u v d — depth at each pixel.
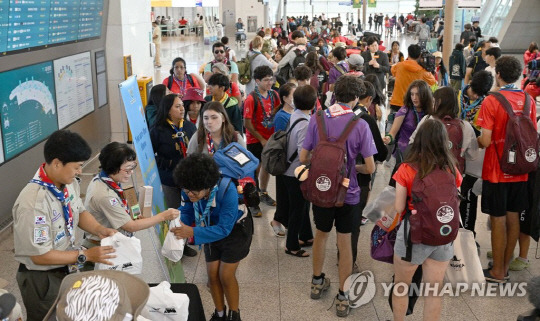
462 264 3.92
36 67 5.52
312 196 3.44
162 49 26.16
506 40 25.58
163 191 4.46
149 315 2.11
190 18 48.31
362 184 4.10
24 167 5.35
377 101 5.61
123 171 2.94
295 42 11.52
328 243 5.05
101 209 2.91
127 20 8.31
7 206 5.06
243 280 4.33
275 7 38.34
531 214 4.12
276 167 4.40
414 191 2.98
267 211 5.86
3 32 4.65
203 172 2.82
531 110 3.91
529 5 23.97
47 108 5.84
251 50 9.18
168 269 3.84
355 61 7.12
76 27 6.55
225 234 3.05
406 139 4.61
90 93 7.31
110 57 8.13
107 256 2.53
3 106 4.85
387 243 3.43
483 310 3.84
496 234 4.09
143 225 2.93
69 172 2.42
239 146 3.28
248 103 5.50
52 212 2.47
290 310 3.88
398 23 42.66
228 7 33.84
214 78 5.03
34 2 5.19
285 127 4.66
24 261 2.54
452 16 9.75
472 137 3.85
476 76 4.49
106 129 8.09
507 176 3.95
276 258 4.74
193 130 4.47
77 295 1.36
